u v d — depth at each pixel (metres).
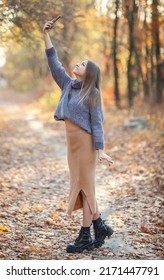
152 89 24.17
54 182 8.99
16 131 18.59
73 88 4.98
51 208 6.96
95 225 5.20
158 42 20.80
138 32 21.81
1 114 28.55
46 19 8.29
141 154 11.29
